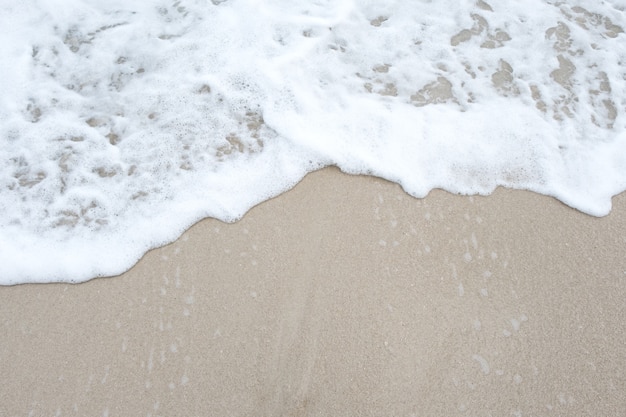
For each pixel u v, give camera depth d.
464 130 2.56
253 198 2.35
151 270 2.17
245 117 2.59
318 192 2.37
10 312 2.07
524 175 2.46
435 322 2.05
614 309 2.10
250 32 2.86
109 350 1.99
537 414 1.89
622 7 3.03
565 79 2.77
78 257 2.19
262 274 2.15
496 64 2.82
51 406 1.89
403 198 2.36
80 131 2.54
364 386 1.93
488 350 2.00
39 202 2.34
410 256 2.20
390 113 2.61
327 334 2.02
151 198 2.35
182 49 2.81
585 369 1.97
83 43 2.86
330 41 2.86
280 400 1.91
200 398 1.91
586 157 2.52
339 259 2.18
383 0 3.03
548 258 2.22
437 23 2.96
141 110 2.62
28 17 2.95
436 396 1.91
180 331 2.03
